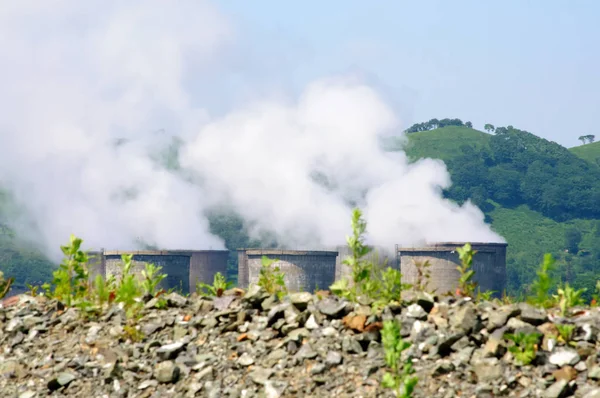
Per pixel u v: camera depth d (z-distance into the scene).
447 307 20.50
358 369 18.78
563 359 17.80
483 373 17.69
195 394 19.22
